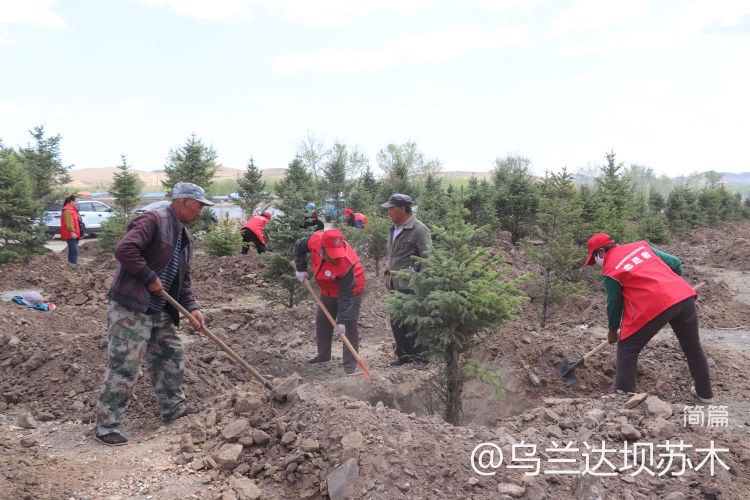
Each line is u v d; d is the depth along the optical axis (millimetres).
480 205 12102
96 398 4957
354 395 5211
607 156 14922
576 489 3213
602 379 5816
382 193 17625
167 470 3648
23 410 4863
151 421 4586
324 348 6461
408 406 5441
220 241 13406
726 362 6211
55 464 3738
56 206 23172
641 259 5082
